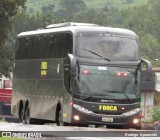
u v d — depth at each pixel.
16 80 64.12
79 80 49.94
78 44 50.66
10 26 113.88
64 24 55.12
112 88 50.44
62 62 52.25
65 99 50.97
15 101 64.44
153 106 96.31
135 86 51.03
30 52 60.19
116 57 51.03
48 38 56.03
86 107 49.88
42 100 56.41
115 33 51.78
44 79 56.12
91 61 50.41
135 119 50.81
